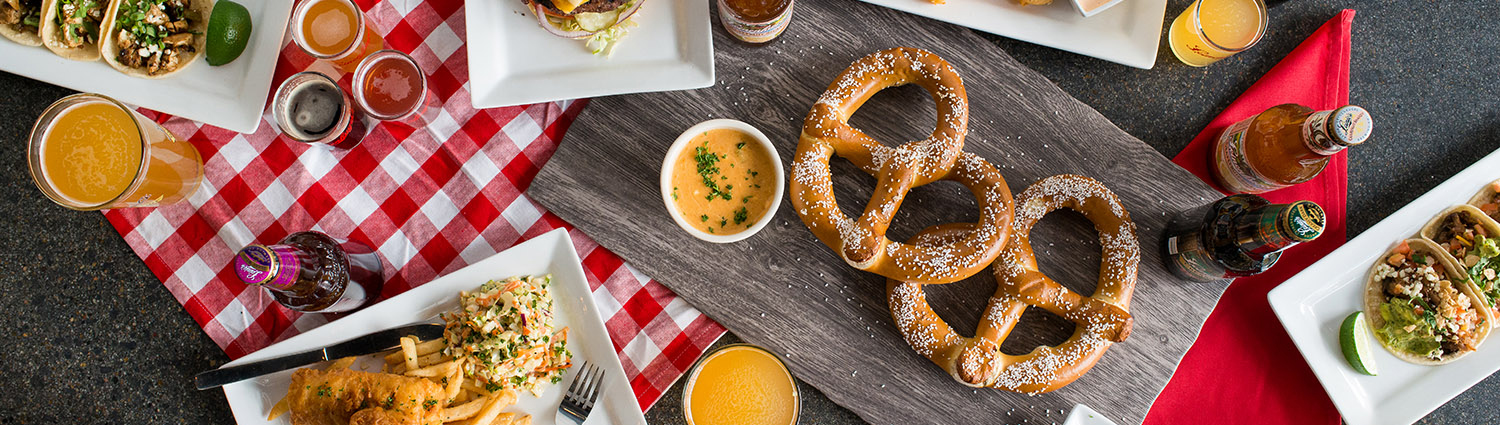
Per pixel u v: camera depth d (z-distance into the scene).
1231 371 1.08
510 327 0.98
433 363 1.00
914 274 0.99
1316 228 0.88
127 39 0.98
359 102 1.00
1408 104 1.10
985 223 0.99
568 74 1.04
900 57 1.02
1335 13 1.10
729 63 1.07
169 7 1.00
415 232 1.05
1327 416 1.08
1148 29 1.05
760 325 1.05
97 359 1.04
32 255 1.04
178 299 1.03
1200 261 1.02
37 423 1.04
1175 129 1.09
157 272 1.03
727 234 1.01
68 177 0.96
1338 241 1.08
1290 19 1.10
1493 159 1.04
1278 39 1.10
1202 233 1.01
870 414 1.06
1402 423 1.05
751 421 1.04
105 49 0.98
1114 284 1.03
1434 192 1.04
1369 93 1.10
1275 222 0.91
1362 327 1.04
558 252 1.01
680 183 1.01
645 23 1.04
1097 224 1.05
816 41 1.07
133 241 1.03
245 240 1.04
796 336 1.06
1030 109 1.07
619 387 1.00
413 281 1.05
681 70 1.03
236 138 1.04
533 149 1.06
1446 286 1.03
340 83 1.07
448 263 1.05
